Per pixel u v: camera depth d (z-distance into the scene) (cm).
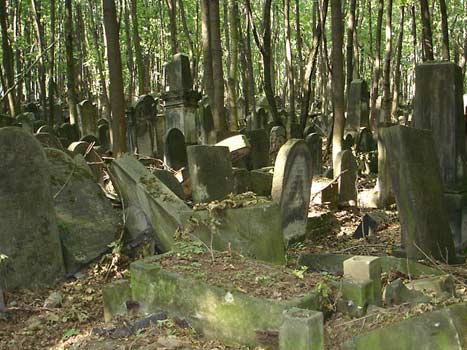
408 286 467
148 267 458
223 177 789
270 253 566
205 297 412
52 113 1958
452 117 702
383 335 343
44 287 561
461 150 718
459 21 2795
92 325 485
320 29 1412
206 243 548
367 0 2603
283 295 389
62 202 646
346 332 374
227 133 1272
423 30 1173
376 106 1967
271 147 1295
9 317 492
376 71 1967
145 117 1642
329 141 1591
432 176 633
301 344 333
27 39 2342
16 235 548
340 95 1218
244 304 388
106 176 998
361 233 855
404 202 607
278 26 2984
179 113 1453
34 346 447
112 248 620
